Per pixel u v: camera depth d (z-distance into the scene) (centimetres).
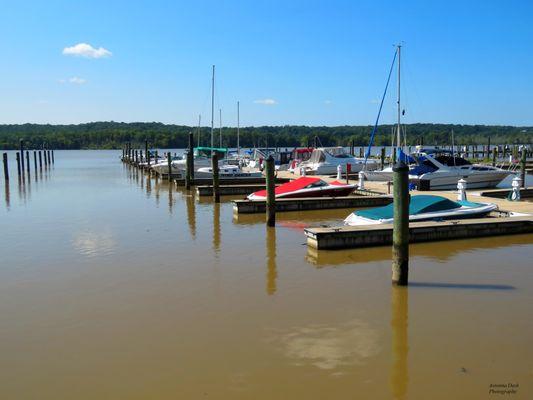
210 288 1035
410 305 923
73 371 688
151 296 988
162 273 1148
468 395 616
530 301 938
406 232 1019
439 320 850
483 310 894
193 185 3319
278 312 894
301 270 1164
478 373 669
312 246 1365
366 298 964
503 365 690
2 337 800
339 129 12838
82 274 1145
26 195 2880
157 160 5528
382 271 1149
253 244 1458
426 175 2777
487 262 1213
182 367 693
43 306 938
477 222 1482
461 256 1272
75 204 2436
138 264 1230
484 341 766
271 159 1731
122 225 1792
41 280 1102
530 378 655
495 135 13500
